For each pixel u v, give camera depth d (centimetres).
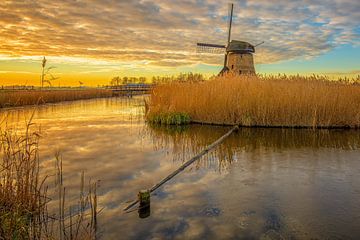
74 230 453
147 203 544
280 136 1292
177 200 578
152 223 484
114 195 595
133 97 5397
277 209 544
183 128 1508
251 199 588
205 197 595
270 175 742
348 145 1109
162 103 1877
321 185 672
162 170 771
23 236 415
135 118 1962
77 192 605
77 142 1134
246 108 1585
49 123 1698
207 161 872
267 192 627
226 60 3441
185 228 470
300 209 544
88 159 875
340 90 1609
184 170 777
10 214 445
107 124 1659
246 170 783
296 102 1545
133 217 502
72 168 778
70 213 484
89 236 419
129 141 1162
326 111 1538
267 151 1006
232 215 517
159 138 1234
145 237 441
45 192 537
